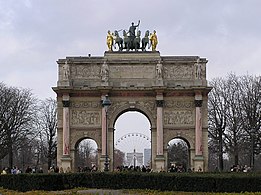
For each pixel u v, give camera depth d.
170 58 117.00
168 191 60.88
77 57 117.75
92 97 116.50
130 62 116.62
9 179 70.81
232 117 137.62
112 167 113.69
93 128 116.06
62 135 115.56
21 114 139.75
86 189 66.56
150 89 115.25
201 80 114.81
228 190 58.28
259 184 57.53
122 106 115.69
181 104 116.00
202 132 114.81
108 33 119.62
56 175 68.00
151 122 115.62
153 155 115.12
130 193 59.41
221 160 137.50
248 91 136.75
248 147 134.50
